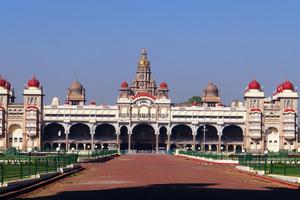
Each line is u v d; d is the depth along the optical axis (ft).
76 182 176.65
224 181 183.62
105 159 404.98
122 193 136.87
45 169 215.92
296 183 167.53
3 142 648.79
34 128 645.10
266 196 131.34
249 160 277.03
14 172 207.72
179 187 155.84
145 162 362.74
